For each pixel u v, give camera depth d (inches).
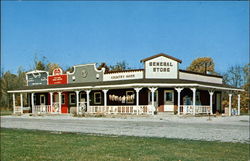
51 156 336.5
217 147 407.5
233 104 2030.0
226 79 2839.6
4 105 2955.2
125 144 432.5
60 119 1137.4
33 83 1752.0
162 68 1279.5
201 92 1391.5
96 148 394.3
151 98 1278.3
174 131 641.6
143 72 1284.4
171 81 1191.6
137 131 649.0
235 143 451.5
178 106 1167.0
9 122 1028.5
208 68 2672.2
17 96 2546.8
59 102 1455.5
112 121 973.2
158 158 324.5
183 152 363.9
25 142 461.1
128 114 1200.8
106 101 1369.3
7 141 476.1
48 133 615.2
